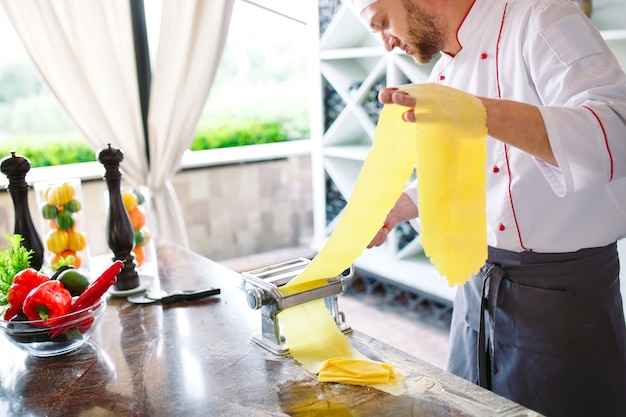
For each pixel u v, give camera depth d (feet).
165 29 9.50
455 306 5.75
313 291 4.17
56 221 5.48
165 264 6.08
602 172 3.73
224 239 13.17
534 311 4.91
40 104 11.90
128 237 5.35
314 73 12.26
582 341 4.85
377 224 3.94
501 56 4.71
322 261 4.04
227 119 14.06
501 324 5.08
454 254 3.26
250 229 13.47
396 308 11.46
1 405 3.63
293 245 14.15
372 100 11.44
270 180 13.48
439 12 4.88
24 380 3.92
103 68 9.30
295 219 14.06
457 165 3.25
